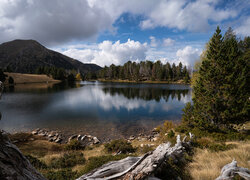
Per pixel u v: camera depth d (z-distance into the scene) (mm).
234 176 3688
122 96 47125
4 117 23781
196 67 19875
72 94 50562
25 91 55219
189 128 13633
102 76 158375
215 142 9266
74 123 21156
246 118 10352
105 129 19000
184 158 5762
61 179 4582
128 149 10773
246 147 6977
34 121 21875
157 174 3980
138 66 147250
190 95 48531
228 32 20656
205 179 4047
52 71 129750
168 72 119000
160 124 20984
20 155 2061
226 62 11039
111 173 3354
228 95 10500
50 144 13875
